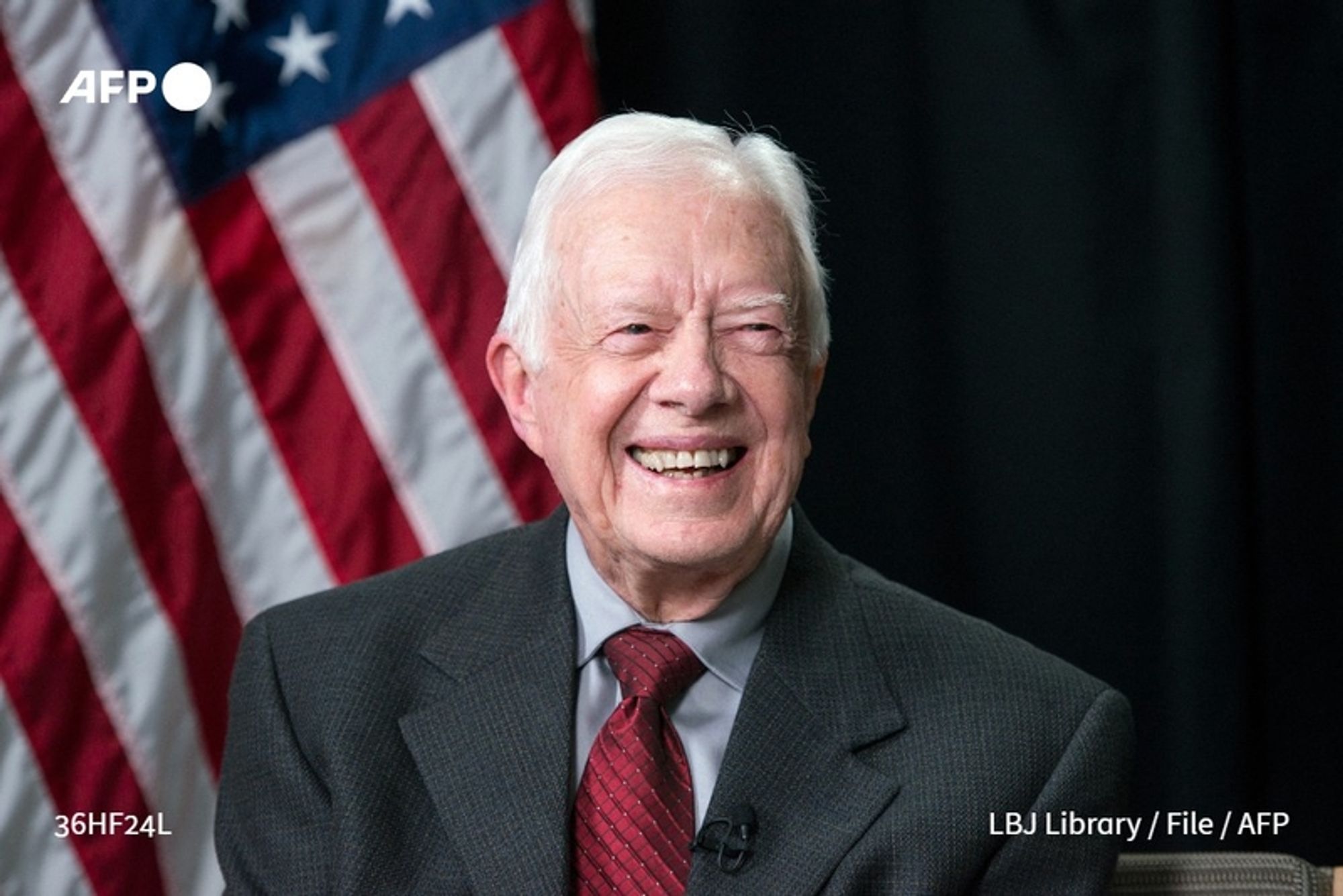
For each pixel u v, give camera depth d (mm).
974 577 9320
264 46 8250
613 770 5559
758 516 5445
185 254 8070
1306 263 9125
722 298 5359
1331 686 9227
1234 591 8867
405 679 5918
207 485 8094
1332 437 9164
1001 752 5598
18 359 7852
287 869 5711
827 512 9352
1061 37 9062
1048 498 9242
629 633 5781
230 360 8141
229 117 8180
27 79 7906
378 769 5711
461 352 8328
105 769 7926
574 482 5508
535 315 5598
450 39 8398
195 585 8055
